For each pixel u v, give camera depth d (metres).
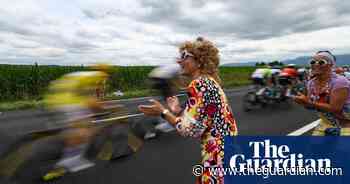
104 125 4.89
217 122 2.26
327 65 2.97
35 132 3.98
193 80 2.29
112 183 4.24
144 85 21.06
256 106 11.42
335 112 3.00
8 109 11.01
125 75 20.39
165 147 5.95
